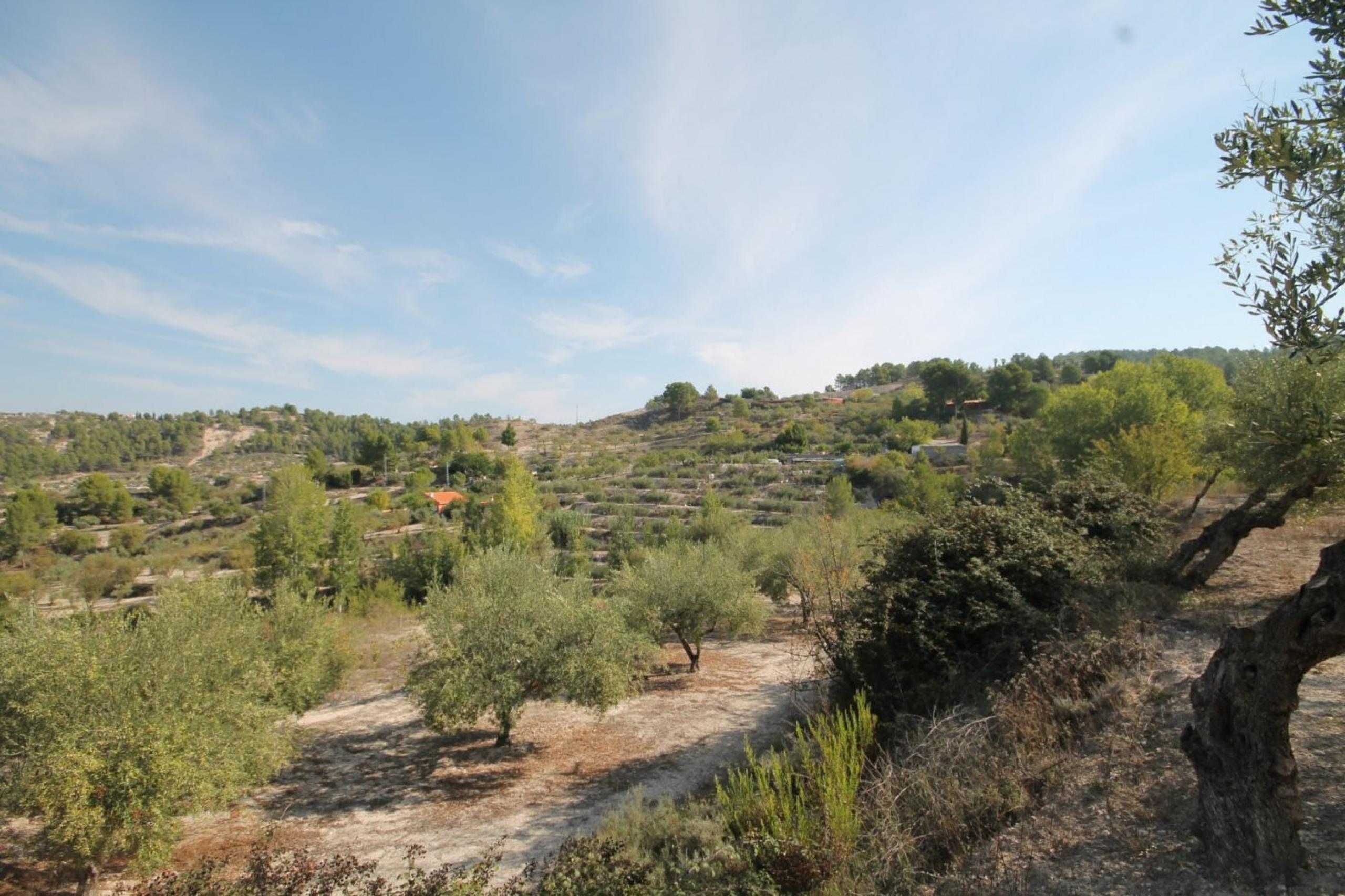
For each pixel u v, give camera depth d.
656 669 18.17
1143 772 5.11
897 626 9.09
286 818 9.95
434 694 11.45
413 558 33.59
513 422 142.38
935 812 5.29
